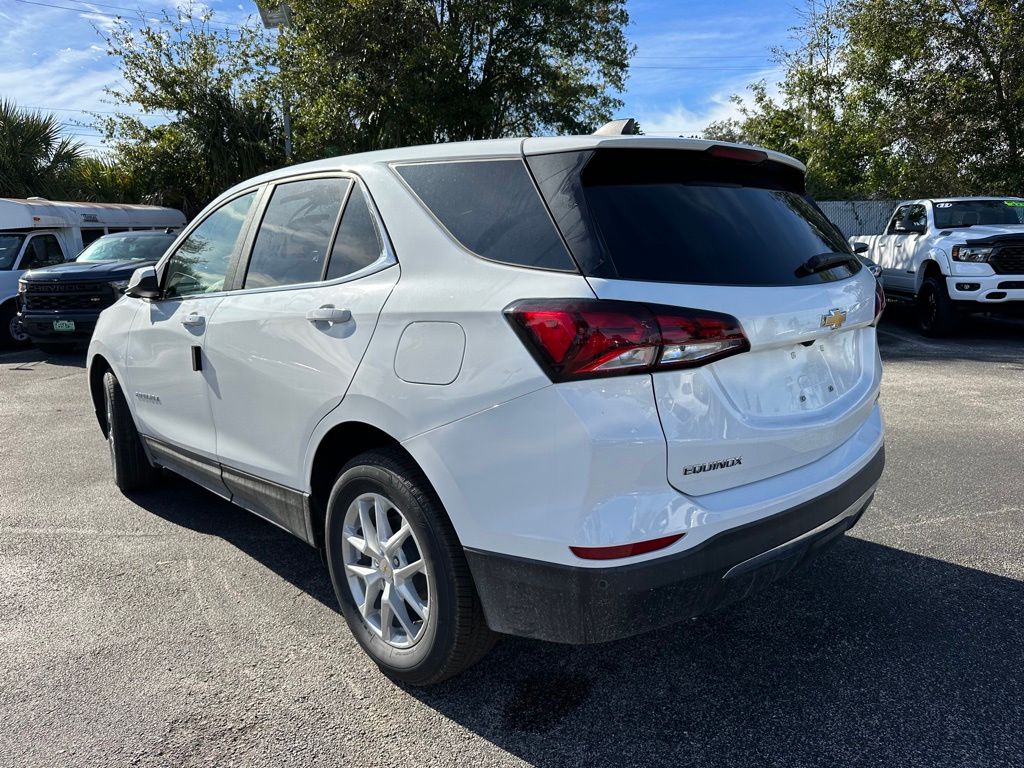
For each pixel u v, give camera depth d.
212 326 3.34
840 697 2.57
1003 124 18.83
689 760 2.28
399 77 18.89
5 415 7.08
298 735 2.43
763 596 3.28
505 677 2.73
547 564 2.11
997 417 6.08
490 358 2.18
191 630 3.09
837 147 21.56
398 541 2.56
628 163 2.36
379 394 2.46
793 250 2.56
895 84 20.12
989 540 3.78
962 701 2.53
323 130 18.97
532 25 21.44
